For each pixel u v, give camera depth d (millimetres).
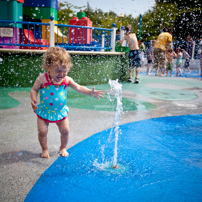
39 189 1679
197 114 3787
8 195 1597
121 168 2014
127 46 7949
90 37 7863
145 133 2873
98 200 1575
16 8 6859
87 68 6703
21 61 5926
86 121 3291
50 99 2021
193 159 2223
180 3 21250
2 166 1981
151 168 2029
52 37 6055
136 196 1632
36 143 2488
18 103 4277
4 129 2883
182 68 14047
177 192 1694
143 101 4695
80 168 1996
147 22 22281
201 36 15625
